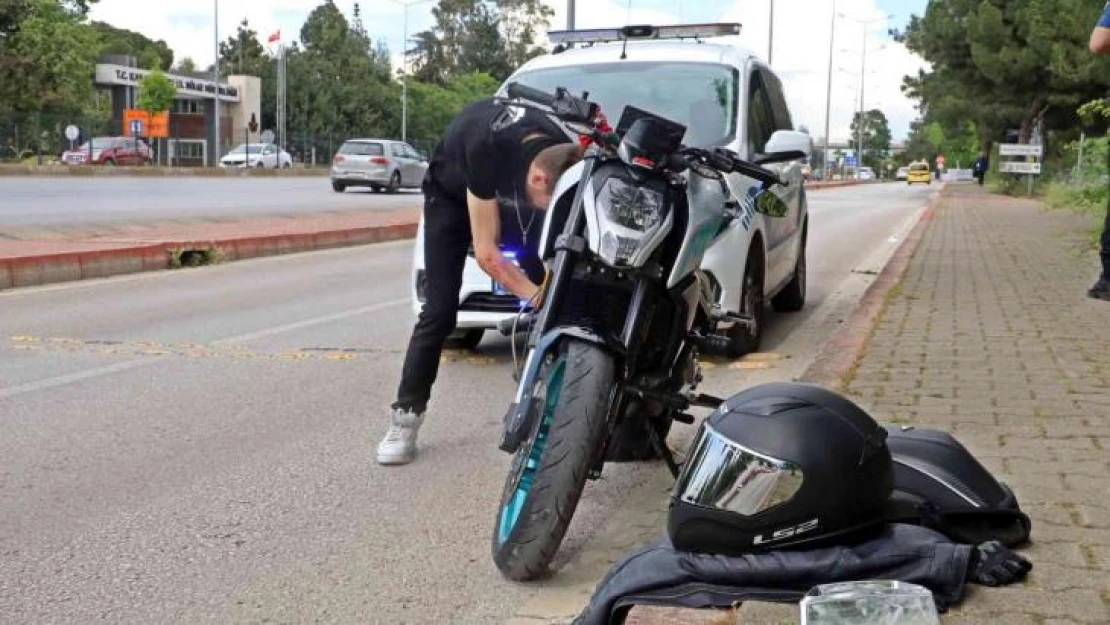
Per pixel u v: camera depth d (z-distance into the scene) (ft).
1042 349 23.50
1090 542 12.07
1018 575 10.87
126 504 15.74
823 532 10.41
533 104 14.71
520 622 11.93
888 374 21.06
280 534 14.65
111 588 12.92
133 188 98.32
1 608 12.35
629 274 13.08
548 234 13.88
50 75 194.80
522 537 12.53
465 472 17.28
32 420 20.08
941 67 143.74
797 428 10.41
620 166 13.24
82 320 31.22
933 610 8.94
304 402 21.58
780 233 28.37
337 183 112.16
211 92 251.80
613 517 15.23
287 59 275.18
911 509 11.20
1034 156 128.98
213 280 41.01
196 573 13.37
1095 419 17.43
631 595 10.50
